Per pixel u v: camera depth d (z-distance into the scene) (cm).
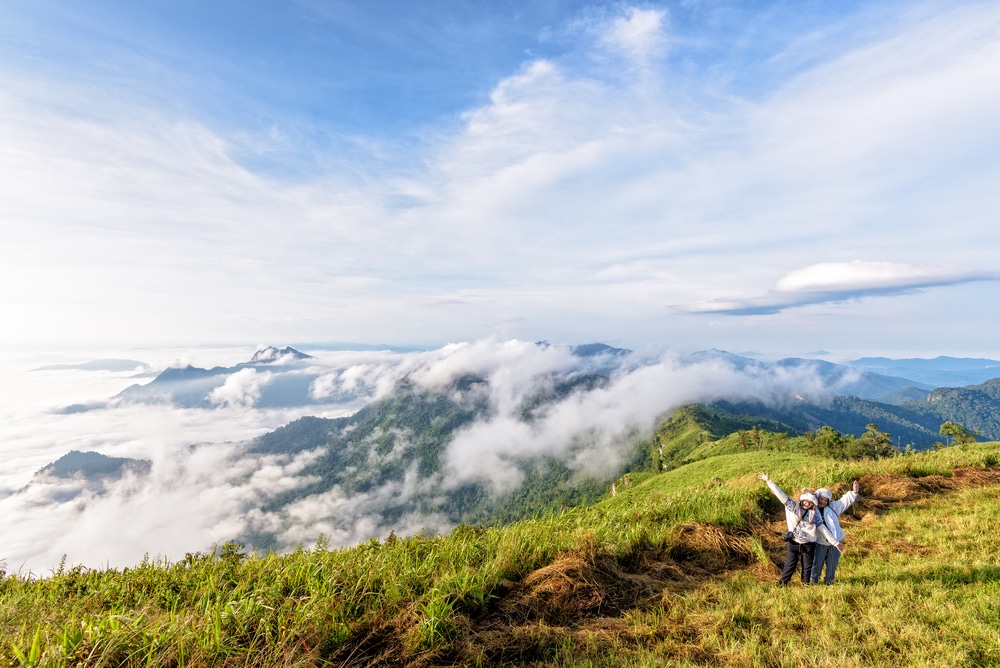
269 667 459
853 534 928
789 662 475
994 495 1116
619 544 795
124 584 718
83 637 480
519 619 591
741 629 552
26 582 766
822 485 1254
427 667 484
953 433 6297
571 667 486
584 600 633
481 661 495
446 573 656
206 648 475
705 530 873
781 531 966
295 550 775
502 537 818
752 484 1332
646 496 1202
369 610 579
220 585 672
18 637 485
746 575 741
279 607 556
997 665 458
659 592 676
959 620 536
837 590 642
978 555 753
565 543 783
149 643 474
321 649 502
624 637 553
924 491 1198
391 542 868
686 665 471
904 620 550
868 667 461
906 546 838
